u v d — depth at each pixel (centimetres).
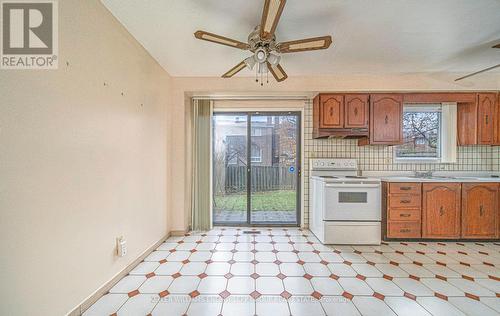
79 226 156
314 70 295
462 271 221
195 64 277
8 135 114
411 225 299
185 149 332
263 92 323
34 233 125
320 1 164
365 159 351
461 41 221
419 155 353
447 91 314
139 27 199
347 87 313
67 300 146
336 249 275
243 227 359
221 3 166
